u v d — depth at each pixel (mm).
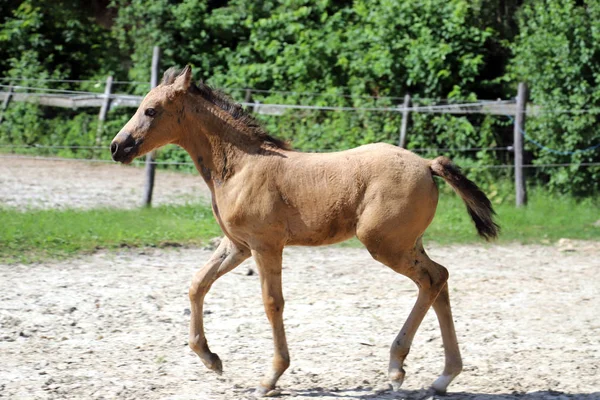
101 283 8789
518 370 6254
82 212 12336
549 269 10188
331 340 6973
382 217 5488
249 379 5965
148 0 20578
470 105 15297
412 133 16297
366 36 18062
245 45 20250
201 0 20797
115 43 21781
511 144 17312
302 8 19547
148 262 9914
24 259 9617
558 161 15641
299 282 9195
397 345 5621
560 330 7414
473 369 6270
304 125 16812
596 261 10758
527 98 15094
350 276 9555
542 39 16000
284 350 5652
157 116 5805
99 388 5672
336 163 5656
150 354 6520
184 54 20234
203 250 10703
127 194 14766
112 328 7207
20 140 18516
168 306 7984
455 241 11859
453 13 17266
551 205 14578
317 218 5605
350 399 5551
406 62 17281
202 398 5523
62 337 6879
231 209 5711
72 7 21828
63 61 21453
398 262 5586
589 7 16422
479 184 15484
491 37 18406
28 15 20781
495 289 9031
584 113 15430
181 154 17922
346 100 17734
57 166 17734
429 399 5551
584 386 5875
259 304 8141
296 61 18688
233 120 5852
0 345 6621
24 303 7875
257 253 5676
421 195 5543
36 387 5660
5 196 13844
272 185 5633
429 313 8016
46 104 18203
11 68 20812
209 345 6777
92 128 18891
